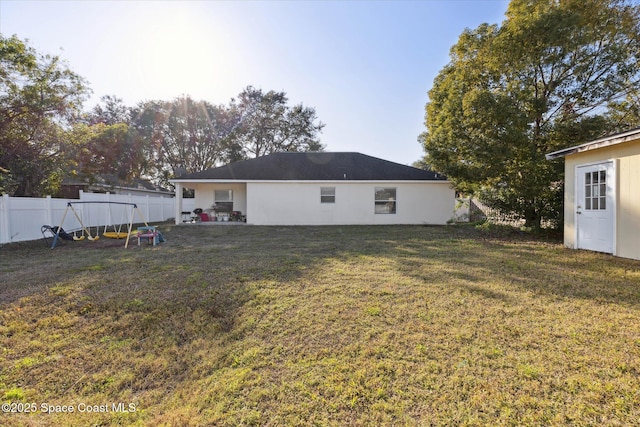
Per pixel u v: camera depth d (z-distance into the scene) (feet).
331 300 12.80
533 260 20.04
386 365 8.03
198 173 49.60
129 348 9.30
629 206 19.51
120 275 16.80
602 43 30.81
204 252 24.09
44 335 10.03
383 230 40.11
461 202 47.47
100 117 87.10
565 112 32.68
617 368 7.72
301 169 51.88
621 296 12.93
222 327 10.60
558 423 5.97
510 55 29.73
